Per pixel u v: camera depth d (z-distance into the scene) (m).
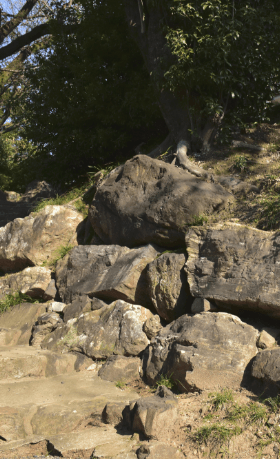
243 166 6.69
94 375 4.81
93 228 7.31
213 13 7.06
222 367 3.90
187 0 7.30
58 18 12.00
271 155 7.16
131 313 5.17
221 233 4.98
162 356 4.40
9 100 13.16
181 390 4.04
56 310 6.25
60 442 3.46
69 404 3.97
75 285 6.33
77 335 5.46
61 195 10.80
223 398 3.58
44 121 11.75
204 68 7.02
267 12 7.56
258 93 7.97
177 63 7.29
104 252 6.24
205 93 7.43
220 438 3.22
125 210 6.38
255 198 5.73
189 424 3.45
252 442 3.17
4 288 7.57
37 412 3.82
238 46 7.39
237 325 4.25
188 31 7.45
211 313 4.48
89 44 10.51
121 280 5.59
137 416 3.45
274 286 4.22
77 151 11.05
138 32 8.70
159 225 5.81
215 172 6.87
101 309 5.56
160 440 3.33
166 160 7.67
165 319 5.23
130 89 9.98
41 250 7.64
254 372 3.72
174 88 7.22
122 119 10.09
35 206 11.30
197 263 4.97
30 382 4.62
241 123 7.77
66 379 4.71
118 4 10.26
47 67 11.37
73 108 10.45
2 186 18.53
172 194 5.79
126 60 10.30
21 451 3.45
